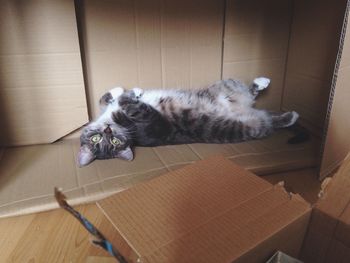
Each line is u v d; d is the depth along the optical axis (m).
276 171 1.13
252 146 1.28
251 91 1.47
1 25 1.11
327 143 1.05
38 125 1.28
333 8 1.25
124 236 0.52
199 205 0.58
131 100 1.28
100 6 1.19
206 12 1.32
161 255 0.48
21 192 1.00
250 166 1.12
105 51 1.26
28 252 0.80
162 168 1.13
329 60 1.29
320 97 1.36
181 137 1.30
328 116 1.01
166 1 1.26
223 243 0.50
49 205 0.94
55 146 1.29
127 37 1.26
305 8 1.37
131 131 1.25
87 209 0.95
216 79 1.43
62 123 1.29
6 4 1.09
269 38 1.44
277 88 1.55
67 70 1.22
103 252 0.79
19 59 1.17
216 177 0.65
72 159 1.19
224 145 1.29
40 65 1.19
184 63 1.37
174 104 1.34
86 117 1.31
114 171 1.11
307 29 1.38
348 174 0.58
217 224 0.53
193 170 0.67
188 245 0.49
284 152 1.22
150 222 0.54
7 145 1.28
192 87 1.41
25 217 0.92
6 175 1.09
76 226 0.88
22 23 1.12
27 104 1.24
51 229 0.87
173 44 1.33
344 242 0.54
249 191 0.61
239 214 0.55
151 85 1.36
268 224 0.53
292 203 0.57
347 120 1.09
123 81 1.32
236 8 1.35
